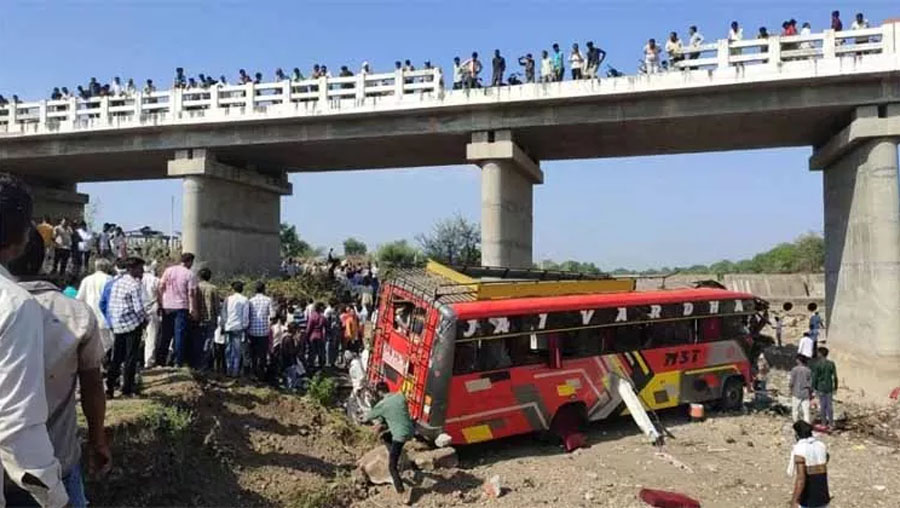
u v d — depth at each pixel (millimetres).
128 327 10711
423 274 15383
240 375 14922
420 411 13141
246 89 24672
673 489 12023
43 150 27438
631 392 15391
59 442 3232
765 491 12039
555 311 14484
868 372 19844
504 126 22562
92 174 32906
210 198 26578
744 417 17547
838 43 19594
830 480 12938
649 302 16203
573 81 21375
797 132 23484
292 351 16578
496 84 22516
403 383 13820
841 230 22500
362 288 28562
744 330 18484
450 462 12578
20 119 27062
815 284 38469
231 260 27984
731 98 20750
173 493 9242
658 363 16406
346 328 21266
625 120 21625
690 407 17156
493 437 13609
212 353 15047
